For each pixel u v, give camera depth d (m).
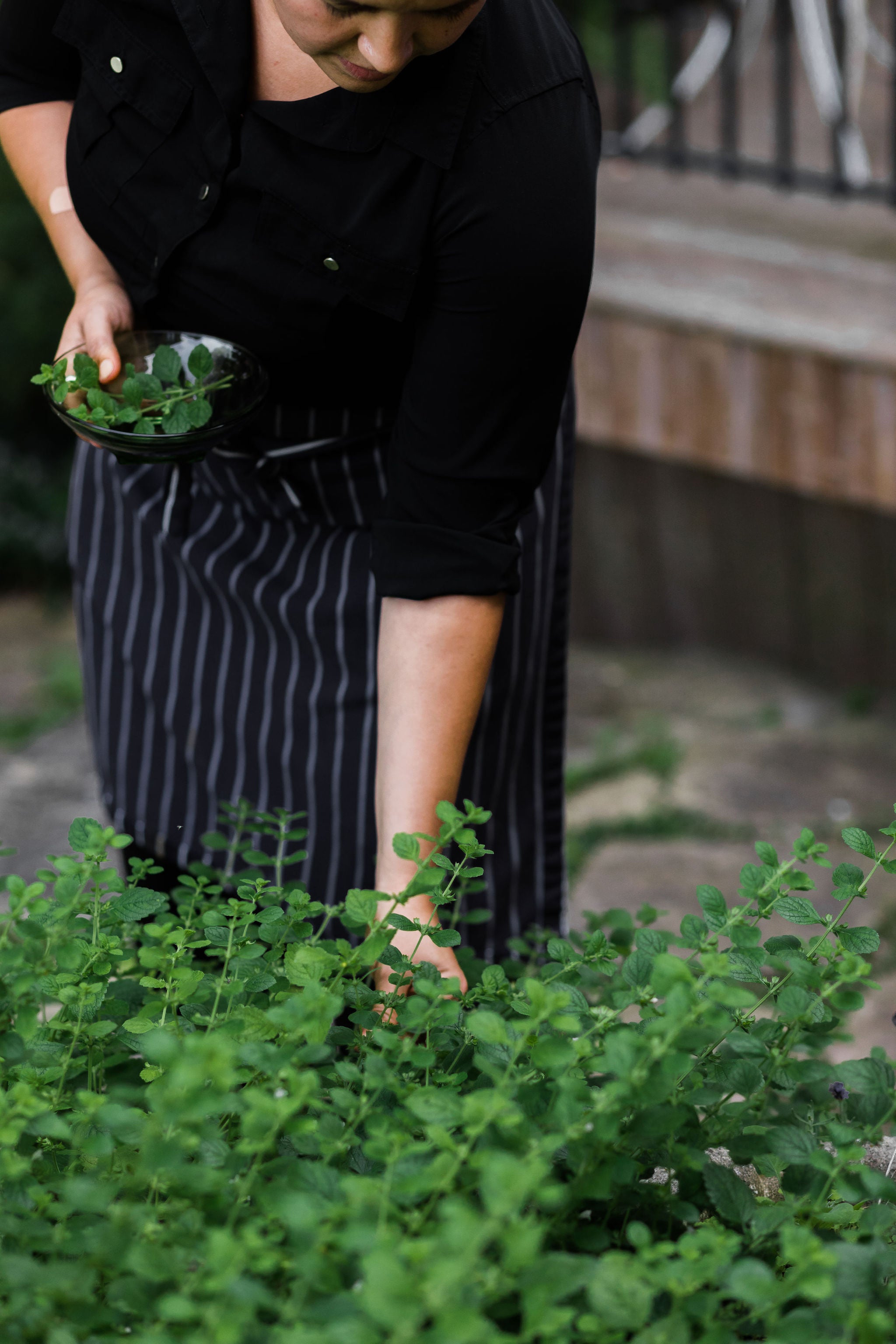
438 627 1.72
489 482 1.71
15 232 6.60
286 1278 1.09
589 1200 1.22
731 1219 1.16
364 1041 1.40
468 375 1.67
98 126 1.79
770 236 4.74
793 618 5.36
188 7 1.64
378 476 2.04
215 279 1.77
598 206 4.99
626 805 4.60
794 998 1.27
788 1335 1.00
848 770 4.74
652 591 5.63
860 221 4.79
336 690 2.20
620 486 5.49
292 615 2.20
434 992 1.26
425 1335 0.91
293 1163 1.12
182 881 1.67
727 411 4.39
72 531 2.49
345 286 1.69
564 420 2.17
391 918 1.43
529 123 1.61
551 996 1.15
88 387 1.76
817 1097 1.56
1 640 6.28
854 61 5.39
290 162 1.65
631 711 5.23
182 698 2.38
